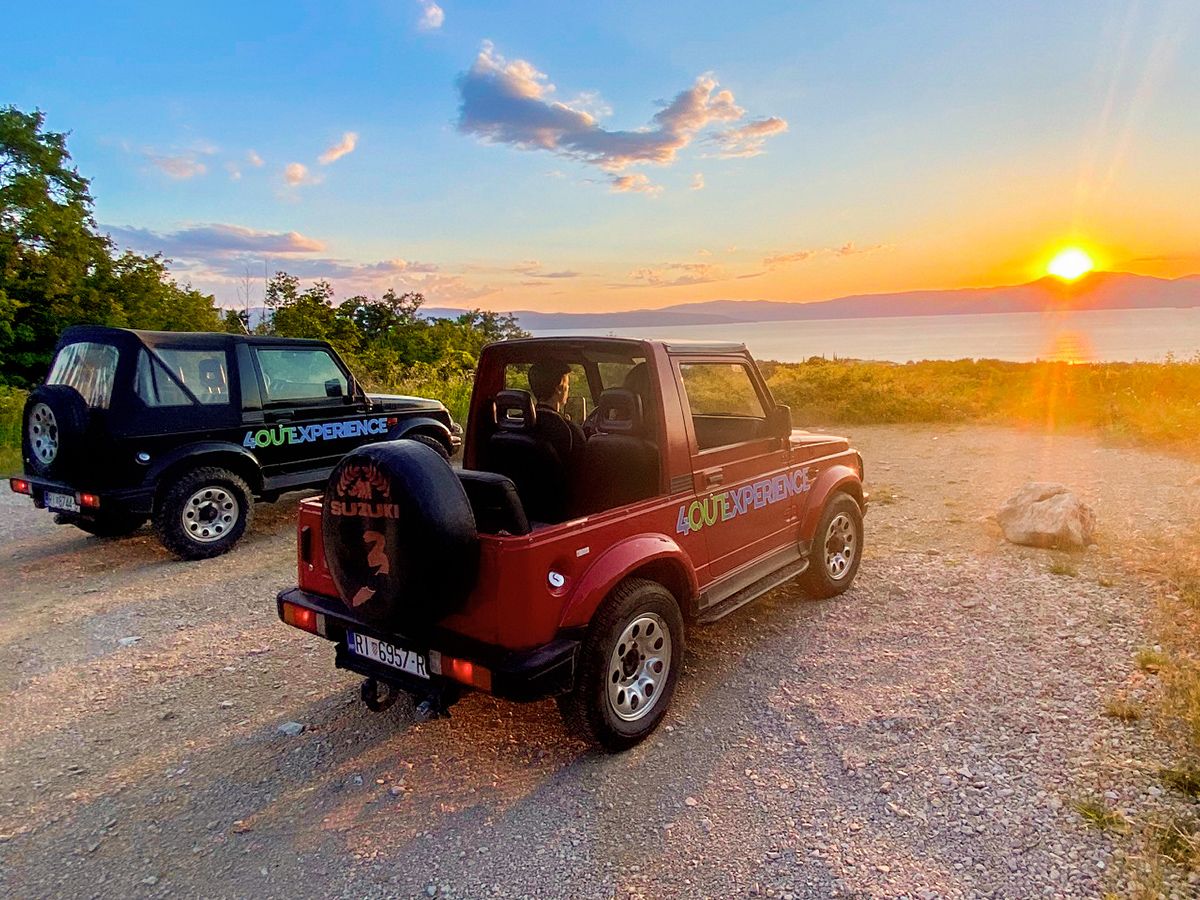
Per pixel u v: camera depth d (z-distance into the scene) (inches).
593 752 133.0
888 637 178.4
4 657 181.0
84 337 259.1
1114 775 117.5
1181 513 281.3
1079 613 187.6
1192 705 130.4
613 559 126.6
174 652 182.7
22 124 812.0
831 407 628.7
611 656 125.6
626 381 161.5
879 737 133.6
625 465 153.3
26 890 101.0
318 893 99.6
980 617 188.4
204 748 137.7
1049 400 600.7
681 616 144.8
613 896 97.1
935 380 796.0
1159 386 601.0
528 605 113.3
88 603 218.8
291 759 133.0
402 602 110.4
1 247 803.4
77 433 236.1
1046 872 97.4
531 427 162.9
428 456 113.7
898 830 107.7
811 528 191.6
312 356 307.0
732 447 165.3
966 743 130.0
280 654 180.7
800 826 109.7
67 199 869.8
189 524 258.4
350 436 314.7
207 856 107.7
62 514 274.4
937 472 391.2
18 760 134.9
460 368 786.2
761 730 138.2
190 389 263.9
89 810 119.3
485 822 113.7
